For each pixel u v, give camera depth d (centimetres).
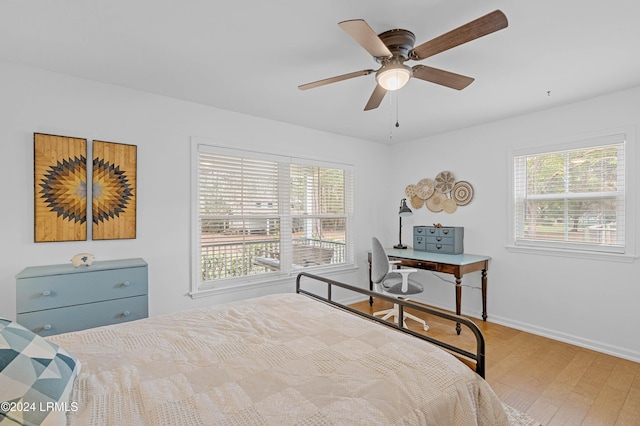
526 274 316
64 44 187
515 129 323
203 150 293
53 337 148
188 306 285
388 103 285
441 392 110
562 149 291
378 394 104
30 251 218
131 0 146
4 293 210
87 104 238
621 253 260
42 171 221
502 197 334
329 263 398
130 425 89
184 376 115
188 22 164
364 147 427
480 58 200
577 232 286
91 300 212
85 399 100
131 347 139
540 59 202
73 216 232
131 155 255
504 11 153
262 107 299
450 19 160
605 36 175
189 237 285
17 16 158
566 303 289
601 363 248
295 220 364
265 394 104
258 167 332
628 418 183
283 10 154
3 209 210
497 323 336
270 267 342
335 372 117
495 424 119
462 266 303
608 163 268
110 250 248
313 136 373
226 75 229
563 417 184
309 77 232
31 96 218
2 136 209
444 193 387
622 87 248
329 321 170
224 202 310
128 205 254
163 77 233
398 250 396
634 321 253
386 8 152
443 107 295
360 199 423
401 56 172
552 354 264
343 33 174
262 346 140
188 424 89
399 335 152
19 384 84
